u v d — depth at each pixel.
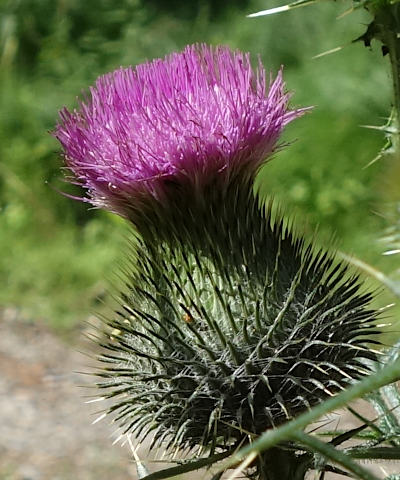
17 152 0.48
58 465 0.27
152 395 0.14
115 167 0.14
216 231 0.14
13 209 0.47
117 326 0.15
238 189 0.15
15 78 0.52
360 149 0.44
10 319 0.39
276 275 0.14
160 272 0.15
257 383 0.14
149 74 0.15
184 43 0.57
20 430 0.30
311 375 0.14
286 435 0.09
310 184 0.43
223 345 0.14
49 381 0.33
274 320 0.14
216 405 0.14
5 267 0.43
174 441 0.14
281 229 0.15
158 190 0.14
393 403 0.14
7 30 0.54
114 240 0.43
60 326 0.38
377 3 0.13
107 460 0.28
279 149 0.15
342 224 0.40
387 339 0.16
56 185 0.47
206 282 0.14
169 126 0.14
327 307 0.14
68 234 0.45
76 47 0.54
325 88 0.47
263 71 0.15
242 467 0.10
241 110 0.14
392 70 0.13
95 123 0.15
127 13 0.56
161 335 0.14
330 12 0.53
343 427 0.23
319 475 0.13
